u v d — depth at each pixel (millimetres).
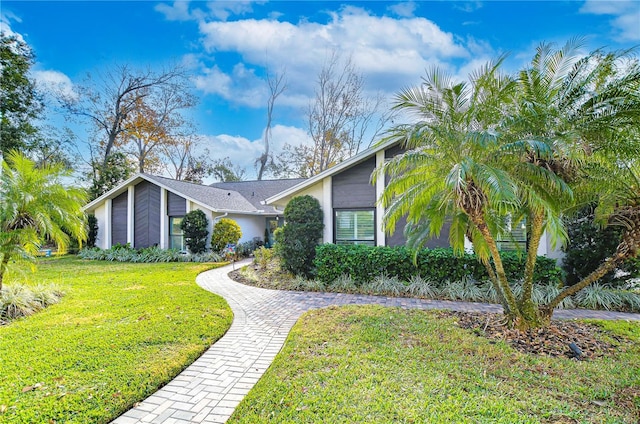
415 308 7156
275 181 25047
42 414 3182
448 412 3146
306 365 4266
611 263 5602
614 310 7340
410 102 5617
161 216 17781
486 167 4816
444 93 5316
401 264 9133
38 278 10812
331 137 24000
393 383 3725
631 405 3391
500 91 5289
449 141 5270
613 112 4902
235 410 3363
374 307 7086
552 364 4344
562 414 3166
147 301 7660
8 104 20641
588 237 8438
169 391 3832
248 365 4527
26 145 21453
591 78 5191
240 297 8570
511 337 5316
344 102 23453
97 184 23219
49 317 6391
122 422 3219
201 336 5453
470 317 6367
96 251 17828
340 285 9422
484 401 3357
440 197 6035
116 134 26000
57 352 4641
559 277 8406
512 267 8188
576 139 4992
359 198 11164
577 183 5676
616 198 5832
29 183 7270
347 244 10859
